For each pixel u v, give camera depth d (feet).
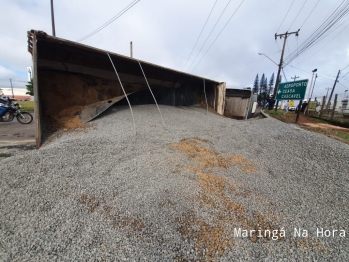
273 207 6.46
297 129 16.31
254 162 10.19
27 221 5.17
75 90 15.33
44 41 11.63
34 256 4.19
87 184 6.95
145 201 6.14
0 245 4.41
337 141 13.37
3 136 15.28
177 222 5.41
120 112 17.30
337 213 6.31
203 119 21.03
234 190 7.29
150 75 20.80
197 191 6.91
